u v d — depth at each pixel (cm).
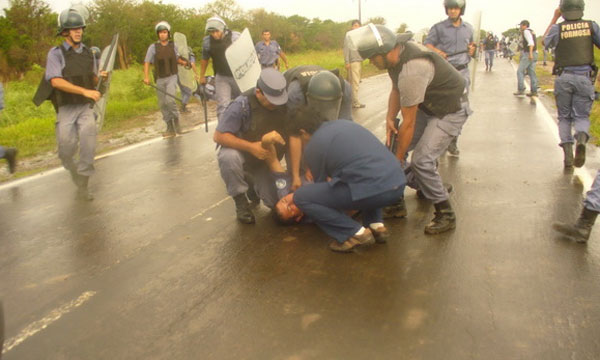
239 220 479
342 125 386
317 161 390
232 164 454
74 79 552
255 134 454
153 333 308
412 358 274
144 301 345
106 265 402
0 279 386
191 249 424
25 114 1259
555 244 403
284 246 421
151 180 635
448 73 414
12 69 2745
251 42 473
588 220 399
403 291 342
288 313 322
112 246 437
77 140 570
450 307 320
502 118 969
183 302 341
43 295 359
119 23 3794
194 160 729
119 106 1257
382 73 2486
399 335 294
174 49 944
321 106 388
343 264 385
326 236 438
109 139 927
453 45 710
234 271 381
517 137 795
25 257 423
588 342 281
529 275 356
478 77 2005
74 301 349
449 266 374
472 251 397
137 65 3122
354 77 1180
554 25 612
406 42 414
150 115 1205
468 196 524
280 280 364
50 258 419
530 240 412
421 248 406
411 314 315
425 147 424
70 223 496
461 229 440
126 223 489
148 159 750
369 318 312
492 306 320
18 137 928
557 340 283
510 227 440
